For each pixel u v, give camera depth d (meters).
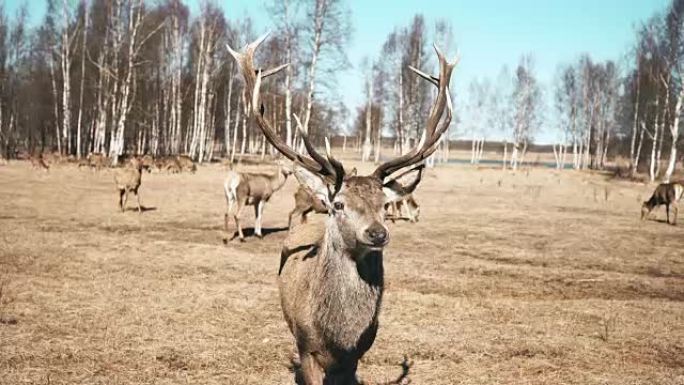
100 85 38.91
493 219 18.62
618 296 9.42
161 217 16.53
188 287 8.87
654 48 42.09
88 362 5.83
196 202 20.59
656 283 10.38
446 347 6.67
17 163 39.41
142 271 9.81
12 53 50.12
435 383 5.70
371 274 4.25
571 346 6.84
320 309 4.21
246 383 5.52
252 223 16.25
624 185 36.91
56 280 8.97
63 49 39.66
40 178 27.75
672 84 39.81
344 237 4.12
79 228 13.94
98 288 8.60
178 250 11.77
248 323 7.25
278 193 26.16
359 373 5.90
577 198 27.56
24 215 15.53
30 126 57.22
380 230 3.95
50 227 13.83
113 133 36.47
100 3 40.75
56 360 5.85
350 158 64.81
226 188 13.61
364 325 4.23
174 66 42.88
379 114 54.84
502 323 7.66
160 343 6.46
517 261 11.99
